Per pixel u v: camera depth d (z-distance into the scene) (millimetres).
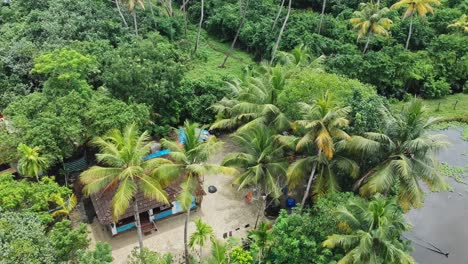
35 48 42844
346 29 56344
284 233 27469
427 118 29797
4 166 35438
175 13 66938
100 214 30984
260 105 35125
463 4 60750
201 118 43250
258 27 56312
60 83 35781
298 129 31297
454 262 32156
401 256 23719
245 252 27938
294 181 30656
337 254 26750
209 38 62781
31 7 52438
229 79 46344
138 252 28531
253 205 35500
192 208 34594
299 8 67000
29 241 23844
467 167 41250
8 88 39844
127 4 52000
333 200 28734
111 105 34344
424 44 56250
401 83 50969
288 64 42094
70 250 25953
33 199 28500
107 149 27125
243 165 33000
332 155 28969
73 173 36906
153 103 39031
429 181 28906
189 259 29375
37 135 31406
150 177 26484
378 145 29000
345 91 33031
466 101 51531
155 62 40125
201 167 26469
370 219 24156
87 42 42781
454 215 36125
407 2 49562
